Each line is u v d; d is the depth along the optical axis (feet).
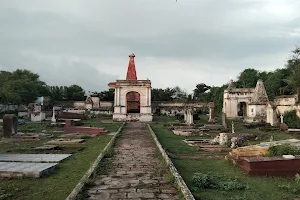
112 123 120.06
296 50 157.17
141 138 65.98
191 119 111.96
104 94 270.67
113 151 45.01
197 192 25.89
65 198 23.71
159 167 33.91
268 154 35.88
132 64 167.43
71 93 287.48
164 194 23.98
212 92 266.57
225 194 25.36
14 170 30.83
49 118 141.49
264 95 119.44
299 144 40.04
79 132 82.58
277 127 89.10
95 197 23.06
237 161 36.50
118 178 28.89
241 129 91.97
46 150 48.73
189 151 49.44
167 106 219.41
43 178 29.86
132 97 166.20
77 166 35.70
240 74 226.58
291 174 31.86
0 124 99.66
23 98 193.36
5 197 23.62
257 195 25.14
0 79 204.44
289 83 141.38
